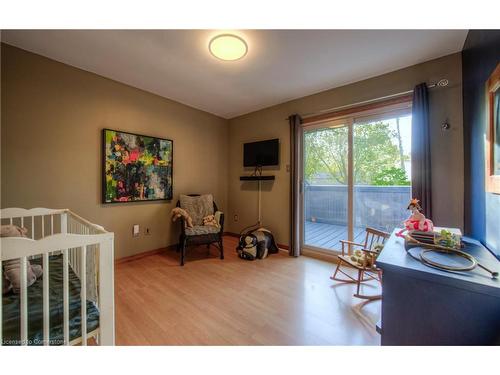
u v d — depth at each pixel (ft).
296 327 5.35
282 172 11.57
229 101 11.34
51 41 6.53
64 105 7.79
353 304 6.36
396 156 8.48
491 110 4.55
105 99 8.77
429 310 3.44
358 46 6.66
